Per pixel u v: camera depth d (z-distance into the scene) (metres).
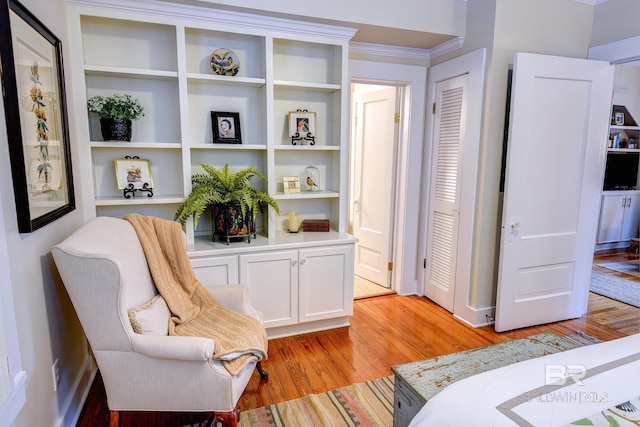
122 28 2.41
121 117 2.26
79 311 1.50
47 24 1.76
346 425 1.86
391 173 3.55
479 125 2.77
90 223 1.75
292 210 3.06
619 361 1.20
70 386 1.85
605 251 5.47
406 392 1.41
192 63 2.60
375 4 2.59
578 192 2.91
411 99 3.29
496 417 0.97
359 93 3.89
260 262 2.54
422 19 2.73
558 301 3.02
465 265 2.98
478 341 2.73
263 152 2.78
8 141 1.27
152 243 1.96
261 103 2.76
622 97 5.21
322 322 2.87
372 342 2.70
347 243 2.78
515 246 2.76
